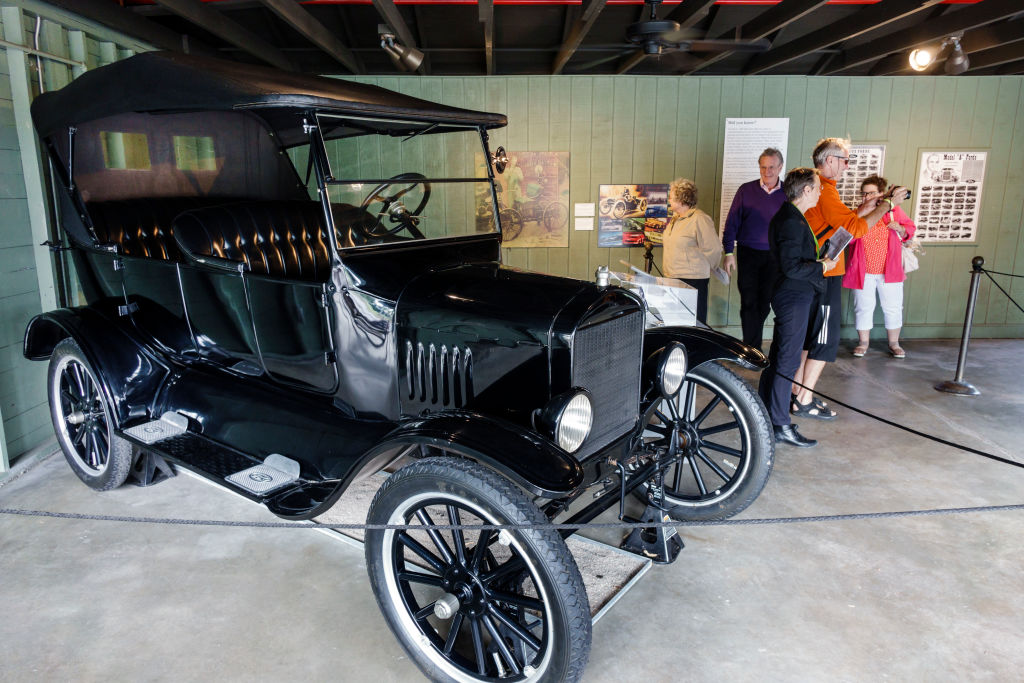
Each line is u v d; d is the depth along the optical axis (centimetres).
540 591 179
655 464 255
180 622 231
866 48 569
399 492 196
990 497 321
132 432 279
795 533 290
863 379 508
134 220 322
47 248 358
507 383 217
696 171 600
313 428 256
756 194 496
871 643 222
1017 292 631
